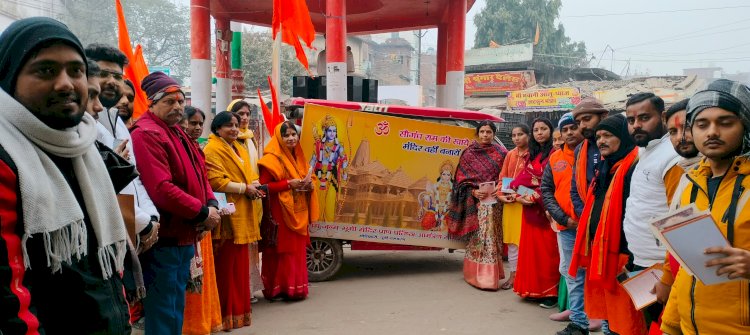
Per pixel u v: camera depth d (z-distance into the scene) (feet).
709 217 6.13
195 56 33.22
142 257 10.57
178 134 11.43
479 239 19.44
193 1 33.01
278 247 16.90
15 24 5.10
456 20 35.45
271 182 16.65
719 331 6.67
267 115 22.75
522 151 18.37
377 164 20.18
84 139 5.44
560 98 68.80
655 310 10.20
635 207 10.36
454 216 20.04
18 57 4.96
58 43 5.05
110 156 6.80
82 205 5.45
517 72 85.05
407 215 20.49
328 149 19.81
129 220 7.78
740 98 6.47
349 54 31.14
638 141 10.50
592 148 13.06
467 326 15.21
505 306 17.20
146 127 10.57
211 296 13.75
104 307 5.48
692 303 7.00
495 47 94.43
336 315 16.08
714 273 6.28
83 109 5.34
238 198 14.74
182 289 11.25
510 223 19.29
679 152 8.63
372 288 19.30
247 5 39.19
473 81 88.28
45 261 4.91
